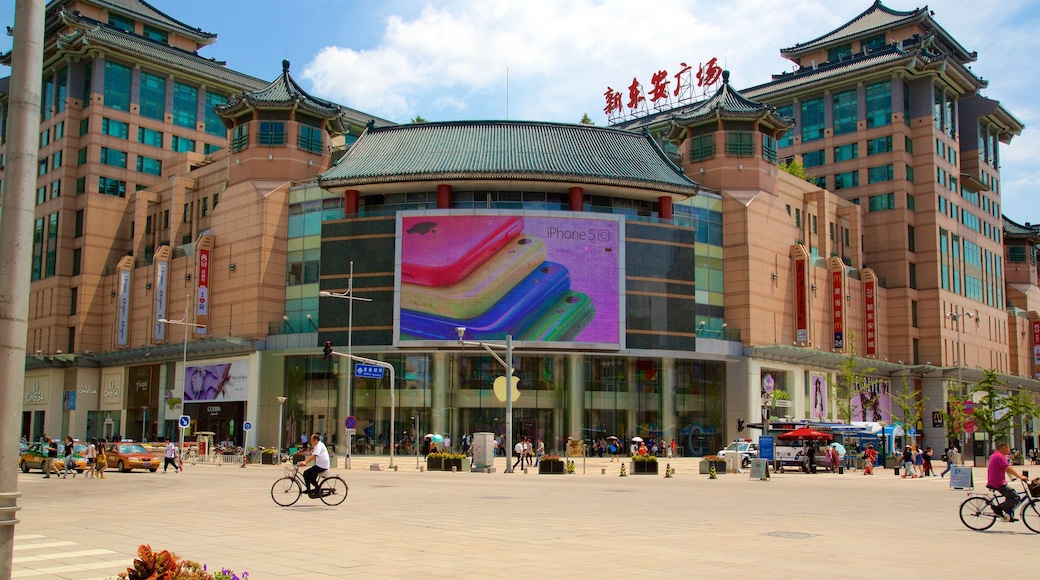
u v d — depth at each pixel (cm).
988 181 10406
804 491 3434
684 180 6931
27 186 893
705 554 1505
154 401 7988
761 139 7475
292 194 7138
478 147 6812
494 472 4850
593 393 6631
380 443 6581
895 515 2350
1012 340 10900
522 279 6444
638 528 1925
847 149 9169
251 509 2361
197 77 9588
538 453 5800
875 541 1722
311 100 7394
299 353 6806
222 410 7119
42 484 3597
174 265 7925
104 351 8631
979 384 7869
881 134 8975
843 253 8588
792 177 8019
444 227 6506
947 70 9031
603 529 1897
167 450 4825
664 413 6762
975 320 9619
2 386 858
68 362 8869
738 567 1359
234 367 7062
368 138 7162
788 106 9638
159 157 9362
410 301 6456
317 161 7312
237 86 9875
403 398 6600
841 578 1262
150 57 9200
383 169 6638
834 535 1825
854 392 7494
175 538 1703
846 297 8150
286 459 5881
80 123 9131
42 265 9256
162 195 8512
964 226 9606
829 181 9244
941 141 9219
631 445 6378
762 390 7194
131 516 2155
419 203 6781
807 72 9719
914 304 8869
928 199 8906
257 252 6981
